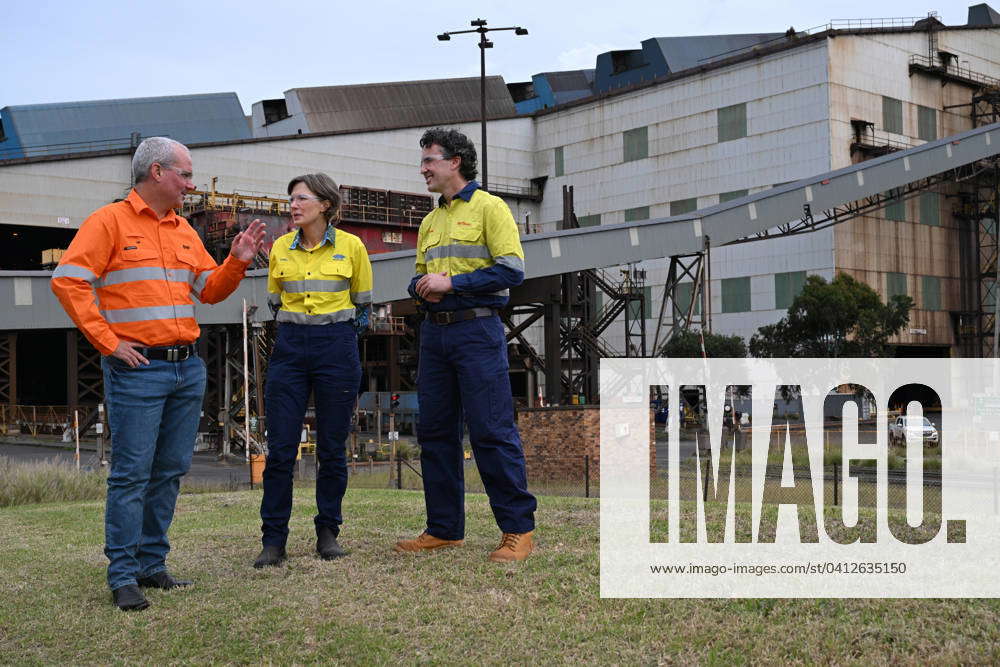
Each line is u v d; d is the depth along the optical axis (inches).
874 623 162.7
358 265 233.9
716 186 2571.4
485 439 217.6
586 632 164.4
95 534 302.4
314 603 188.5
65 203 2151.8
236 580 211.6
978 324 2596.0
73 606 196.5
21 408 1918.1
